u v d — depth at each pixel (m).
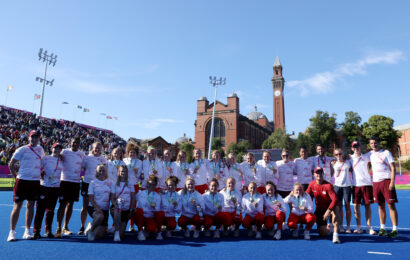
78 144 7.64
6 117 44.22
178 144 81.81
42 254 5.25
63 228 7.64
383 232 7.46
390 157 7.45
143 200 7.17
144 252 5.52
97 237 6.84
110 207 7.37
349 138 69.56
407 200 17.91
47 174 7.04
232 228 8.63
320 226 7.43
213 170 9.54
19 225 8.50
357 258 5.21
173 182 7.49
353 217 11.29
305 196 7.39
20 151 6.70
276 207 7.47
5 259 4.88
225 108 84.69
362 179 8.03
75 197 7.50
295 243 6.56
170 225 7.23
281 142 73.31
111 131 67.94
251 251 5.70
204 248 5.94
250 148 82.81
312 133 72.19
